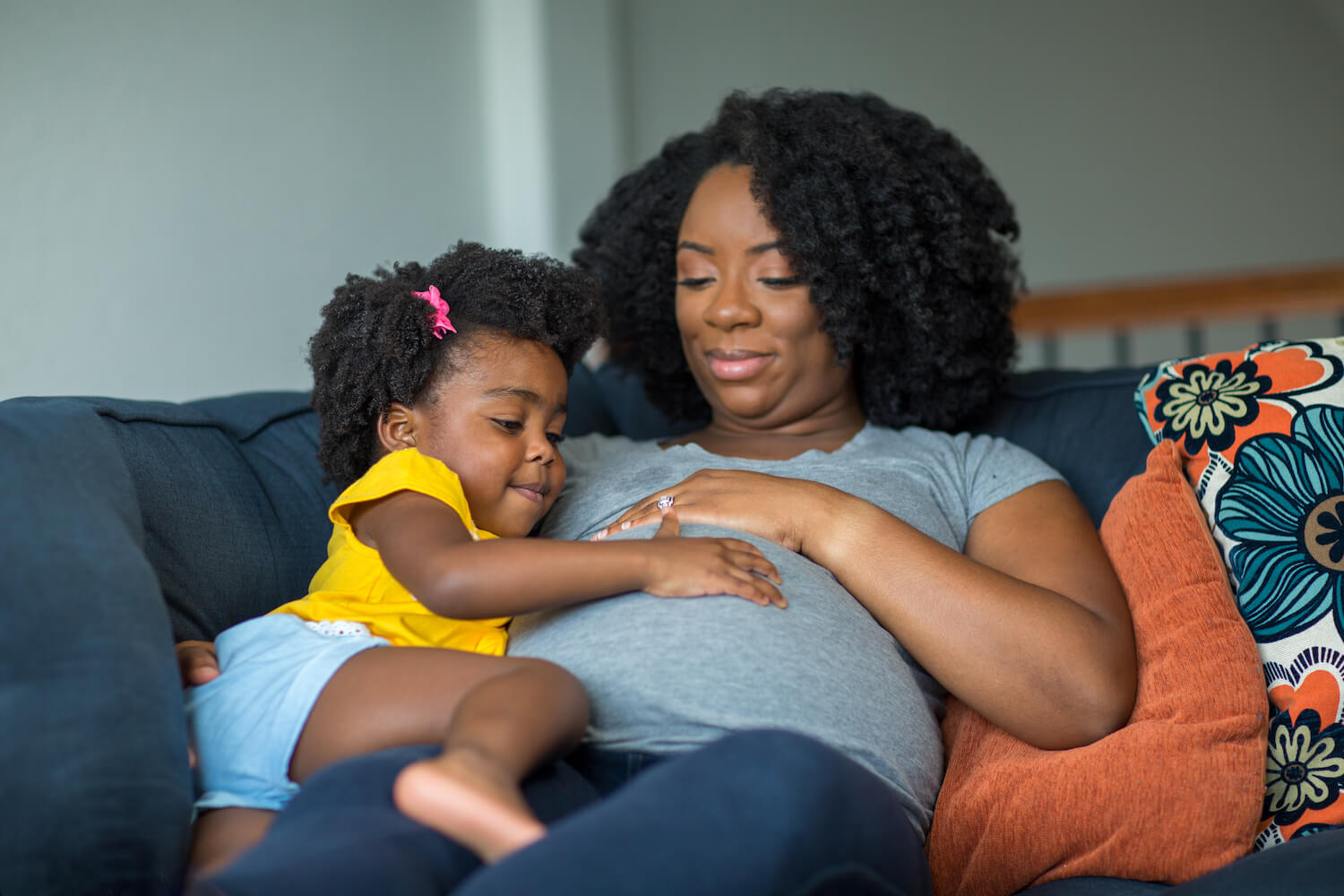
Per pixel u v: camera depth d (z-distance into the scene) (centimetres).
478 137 338
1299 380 119
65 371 261
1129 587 115
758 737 77
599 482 134
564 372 121
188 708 94
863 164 140
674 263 163
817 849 72
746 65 388
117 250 268
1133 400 145
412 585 97
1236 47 445
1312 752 102
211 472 119
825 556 114
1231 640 105
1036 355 438
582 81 343
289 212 300
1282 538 112
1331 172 453
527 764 81
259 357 294
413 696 89
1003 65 428
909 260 144
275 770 90
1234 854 96
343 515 108
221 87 286
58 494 85
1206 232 448
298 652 95
